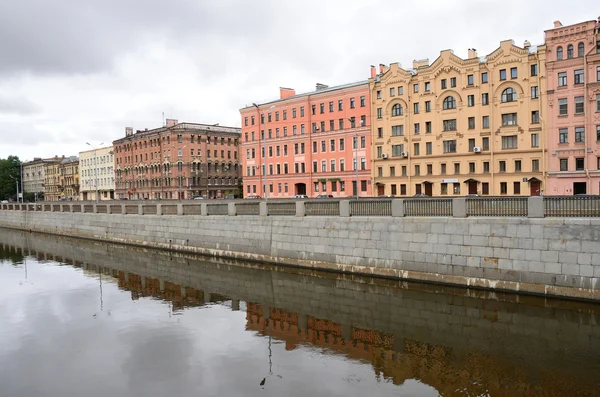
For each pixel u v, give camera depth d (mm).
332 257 24000
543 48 47125
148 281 24906
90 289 23172
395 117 59000
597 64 43938
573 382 10906
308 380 11516
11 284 24672
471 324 15539
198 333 15617
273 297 20438
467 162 53062
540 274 17484
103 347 14359
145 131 98562
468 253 19250
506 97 50281
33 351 14133
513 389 10602
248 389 11086
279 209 27234
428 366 12234
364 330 15523
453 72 53750
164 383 11562
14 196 143125
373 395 10570
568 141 46094
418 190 57219
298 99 69312
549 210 17688
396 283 20891
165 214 36000
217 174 92688
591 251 16484
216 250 31000
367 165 62000
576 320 15219
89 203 46125
